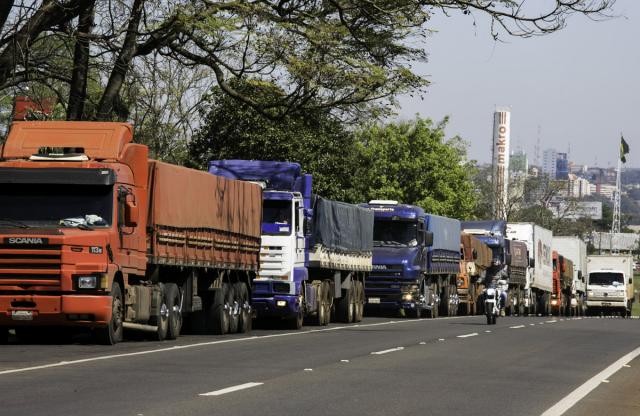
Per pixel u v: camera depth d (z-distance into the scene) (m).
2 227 28.98
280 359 26.36
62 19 40.84
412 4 43.31
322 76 44.59
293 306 43.25
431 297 64.94
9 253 28.75
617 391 21.72
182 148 67.44
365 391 19.80
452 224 70.12
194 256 35.72
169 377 21.17
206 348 29.77
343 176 72.81
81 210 29.41
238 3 42.53
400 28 43.81
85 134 31.05
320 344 32.72
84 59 43.50
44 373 21.48
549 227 173.75
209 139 67.62
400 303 61.03
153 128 59.47
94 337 30.55
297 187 45.91
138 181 31.58
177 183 34.16
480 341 36.41
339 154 72.00
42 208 29.36
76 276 28.78
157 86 55.62
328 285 49.28
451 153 118.19
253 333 39.75
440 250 66.62
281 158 68.31
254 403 17.48
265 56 45.50
